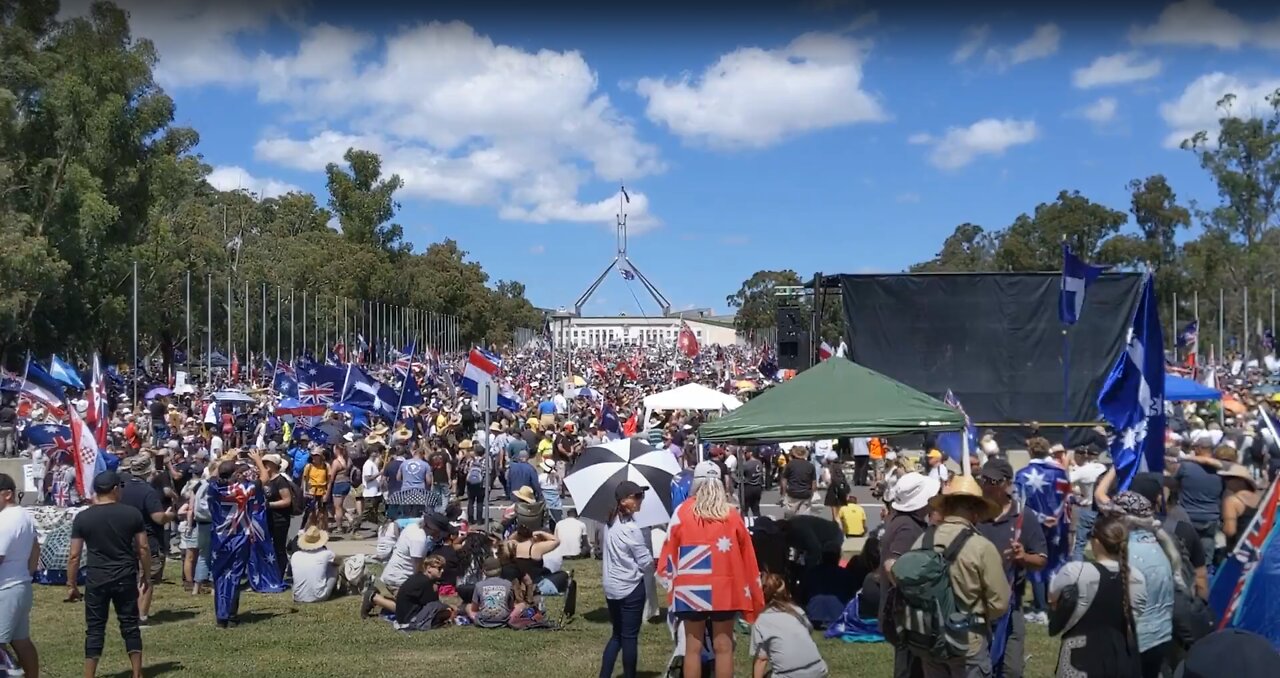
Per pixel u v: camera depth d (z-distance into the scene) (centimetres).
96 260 5166
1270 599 720
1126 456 1151
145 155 5581
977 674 605
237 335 7456
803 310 3388
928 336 2312
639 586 835
